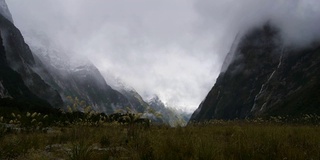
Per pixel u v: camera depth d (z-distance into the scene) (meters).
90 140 11.67
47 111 52.09
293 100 124.69
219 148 8.48
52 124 25.45
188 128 16.89
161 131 14.28
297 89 160.12
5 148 10.19
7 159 9.56
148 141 9.74
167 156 7.66
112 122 15.83
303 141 10.97
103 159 8.42
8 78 128.00
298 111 101.81
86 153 8.28
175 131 15.07
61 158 9.30
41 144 11.93
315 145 9.80
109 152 9.51
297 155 7.92
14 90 121.06
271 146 8.69
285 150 8.27
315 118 27.80
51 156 9.57
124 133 14.49
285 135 12.04
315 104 95.56
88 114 13.95
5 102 51.81
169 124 17.94
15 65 172.38
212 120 29.27
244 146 8.43
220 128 17.77
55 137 14.70
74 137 12.73
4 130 14.40
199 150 7.70
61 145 12.01
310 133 13.62
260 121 29.39
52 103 170.62
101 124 15.66
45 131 20.06
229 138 12.20
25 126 20.48
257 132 12.59
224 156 7.65
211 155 7.44
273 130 13.52
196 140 8.62
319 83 114.12
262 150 8.43
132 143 10.00
